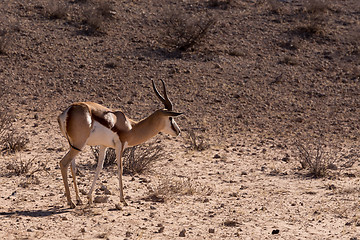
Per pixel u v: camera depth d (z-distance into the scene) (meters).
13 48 47.41
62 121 16.75
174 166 26.36
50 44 48.97
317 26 56.75
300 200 20.02
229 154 29.73
